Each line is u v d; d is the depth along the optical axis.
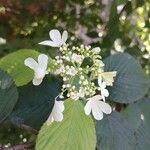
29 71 0.22
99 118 0.20
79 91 0.20
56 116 0.20
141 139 0.24
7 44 0.36
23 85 0.23
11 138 0.27
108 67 0.24
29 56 0.22
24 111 0.23
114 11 0.35
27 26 0.42
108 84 0.21
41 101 0.23
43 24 0.42
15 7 0.42
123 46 0.39
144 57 0.37
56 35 0.21
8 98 0.21
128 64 0.24
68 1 0.43
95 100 0.20
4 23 0.42
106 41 0.36
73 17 0.43
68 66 0.20
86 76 0.21
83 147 0.20
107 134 0.22
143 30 0.43
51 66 0.21
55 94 0.23
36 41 0.36
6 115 0.21
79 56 0.21
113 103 0.24
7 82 0.21
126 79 0.23
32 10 0.42
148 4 0.43
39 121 0.23
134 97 0.23
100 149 0.22
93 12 0.44
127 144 0.22
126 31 0.41
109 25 0.36
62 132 0.20
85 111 0.20
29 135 0.27
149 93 0.27
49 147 0.20
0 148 0.23
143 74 0.24
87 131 0.20
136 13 0.44
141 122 0.24
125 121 0.23
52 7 0.43
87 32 0.42
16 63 0.22
